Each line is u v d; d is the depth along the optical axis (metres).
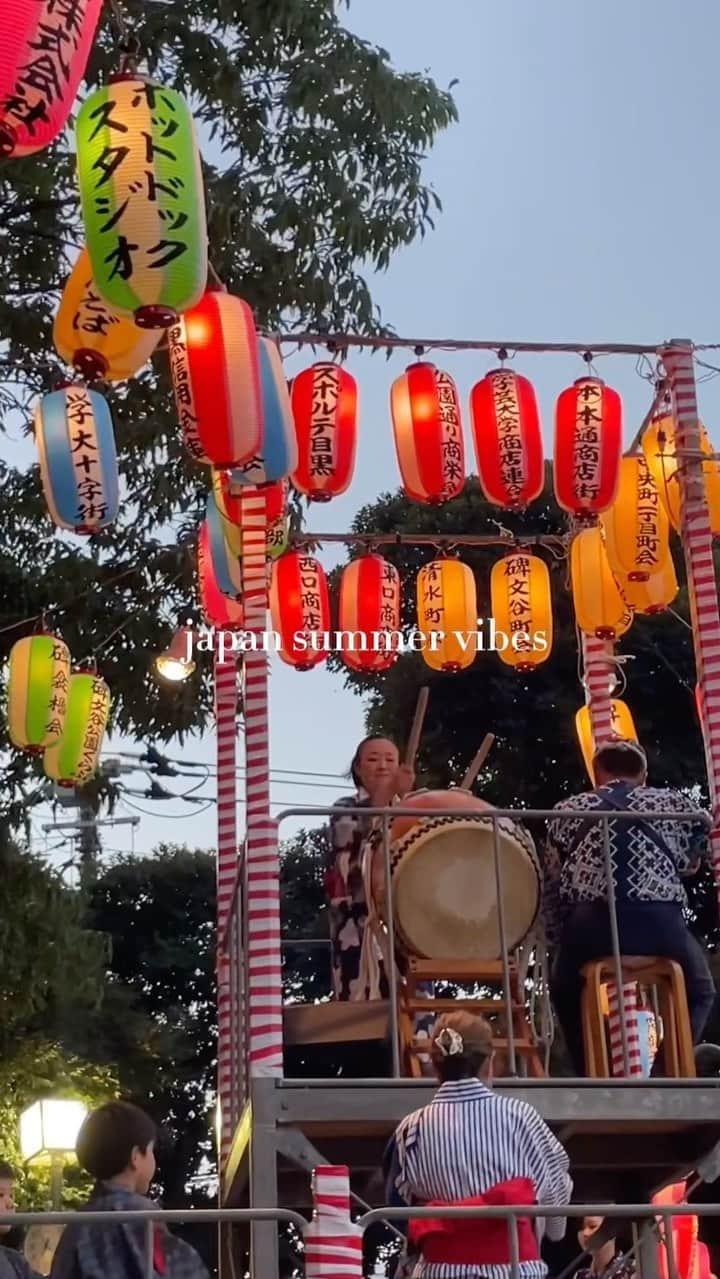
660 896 6.31
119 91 5.22
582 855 6.35
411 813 6.17
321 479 7.32
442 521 16.28
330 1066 7.25
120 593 11.52
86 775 9.55
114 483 7.45
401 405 7.56
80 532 7.55
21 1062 15.16
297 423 7.32
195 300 5.23
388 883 6.06
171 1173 22.80
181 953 26.00
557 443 7.36
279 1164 6.32
